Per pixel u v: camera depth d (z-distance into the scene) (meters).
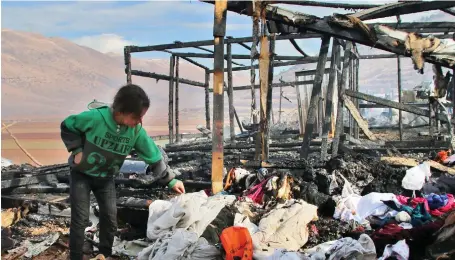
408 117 18.61
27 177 6.76
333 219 4.82
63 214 5.48
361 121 7.53
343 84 7.45
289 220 4.26
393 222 4.36
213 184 5.50
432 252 3.56
